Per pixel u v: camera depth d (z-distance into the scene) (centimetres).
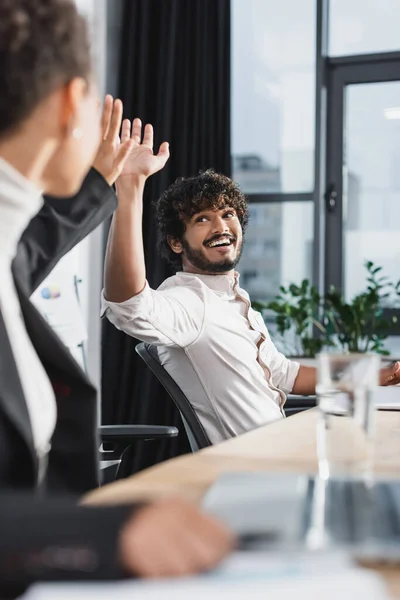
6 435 70
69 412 97
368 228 428
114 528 46
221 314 191
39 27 70
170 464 86
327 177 433
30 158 74
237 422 186
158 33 430
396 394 169
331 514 60
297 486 70
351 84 430
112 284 160
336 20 430
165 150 157
